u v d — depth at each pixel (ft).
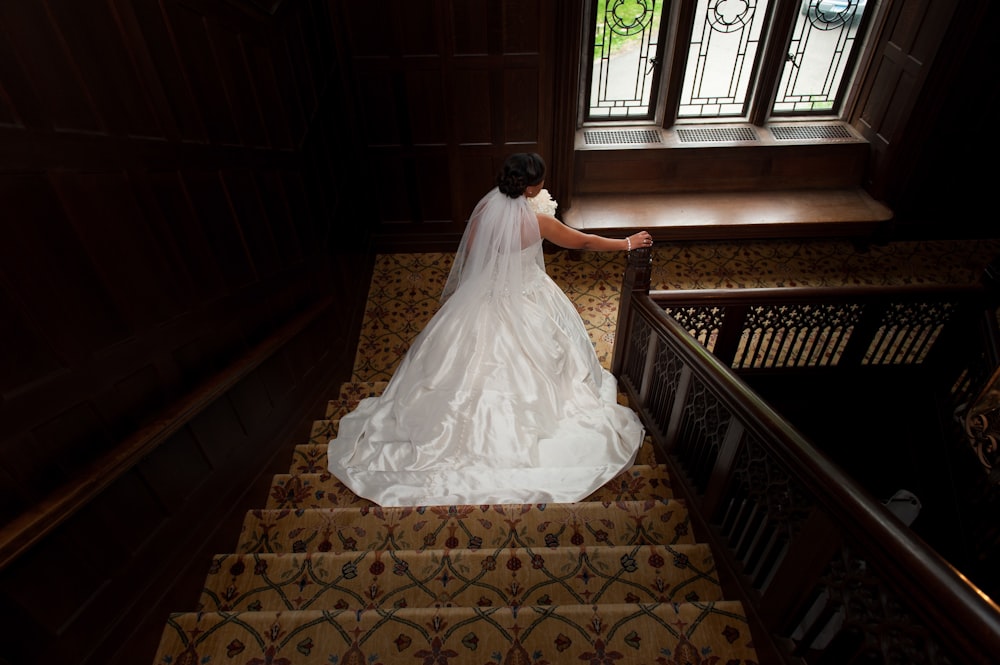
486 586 7.02
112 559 5.61
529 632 6.13
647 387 10.36
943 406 12.44
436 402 9.78
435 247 17.38
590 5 15.02
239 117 8.02
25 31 4.47
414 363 10.25
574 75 14.10
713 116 17.17
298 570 7.15
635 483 9.14
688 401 8.43
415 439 9.58
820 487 4.88
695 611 6.31
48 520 4.52
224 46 7.70
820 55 16.29
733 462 6.80
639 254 10.11
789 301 11.00
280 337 8.75
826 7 15.43
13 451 4.47
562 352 10.39
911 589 3.95
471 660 5.92
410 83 14.46
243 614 6.25
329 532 8.04
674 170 17.01
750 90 16.72
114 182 5.46
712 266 16.78
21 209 4.48
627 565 7.21
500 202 9.34
